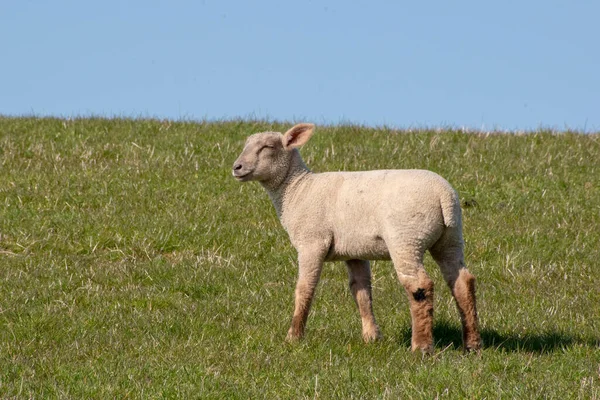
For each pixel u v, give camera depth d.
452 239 15.16
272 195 16.78
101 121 36.16
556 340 16.97
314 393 13.50
